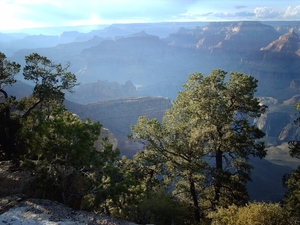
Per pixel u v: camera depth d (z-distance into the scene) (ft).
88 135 59.72
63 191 60.59
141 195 64.59
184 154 81.97
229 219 59.36
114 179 69.62
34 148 57.41
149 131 86.02
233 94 88.69
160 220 66.49
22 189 62.28
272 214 55.88
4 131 92.84
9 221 49.39
